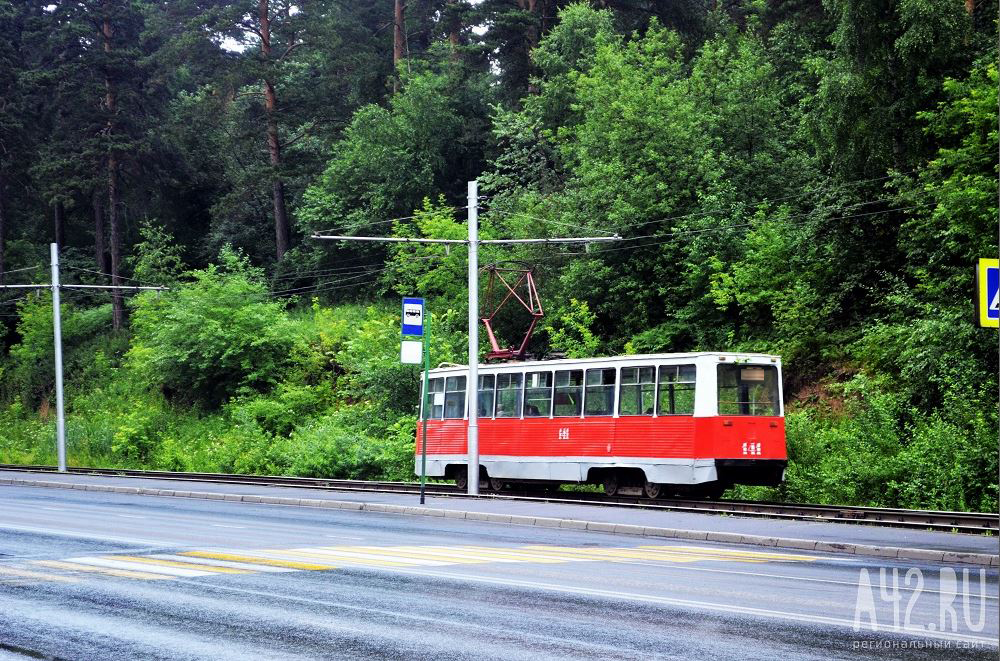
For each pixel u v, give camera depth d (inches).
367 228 2273.6
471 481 1118.4
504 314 1787.6
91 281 2802.7
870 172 1317.7
